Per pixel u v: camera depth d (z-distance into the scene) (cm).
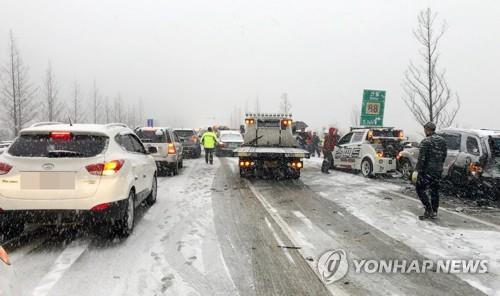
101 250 544
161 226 675
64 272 464
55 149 553
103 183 543
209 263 502
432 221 738
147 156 809
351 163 1463
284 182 1231
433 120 1603
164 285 434
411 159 1229
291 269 487
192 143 2211
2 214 525
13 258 507
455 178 935
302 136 2364
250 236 621
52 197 527
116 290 419
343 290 431
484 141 888
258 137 1456
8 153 547
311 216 764
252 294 417
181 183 1188
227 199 927
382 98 1661
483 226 703
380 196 993
